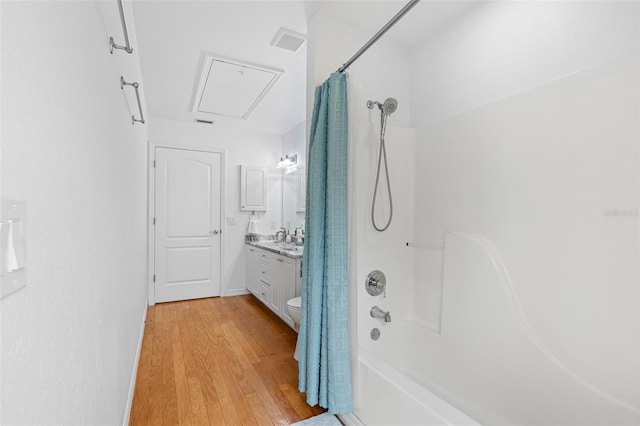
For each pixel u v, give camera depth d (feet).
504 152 5.42
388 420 4.27
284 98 10.61
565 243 4.54
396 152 7.12
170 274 12.82
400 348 6.50
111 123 3.79
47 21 1.80
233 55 7.95
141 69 8.66
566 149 4.54
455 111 6.64
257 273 12.59
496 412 4.97
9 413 1.32
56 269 1.90
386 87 7.37
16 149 1.42
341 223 5.22
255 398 5.98
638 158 3.82
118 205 4.36
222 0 6.02
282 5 6.21
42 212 1.70
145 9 6.22
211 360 7.53
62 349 1.99
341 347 5.03
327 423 5.28
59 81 1.98
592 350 4.20
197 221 13.34
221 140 13.89
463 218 6.14
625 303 3.92
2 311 1.27
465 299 5.68
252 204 14.33
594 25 4.40
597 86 4.19
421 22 6.77
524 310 4.98
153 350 8.06
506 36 5.63
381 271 6.78
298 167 13.67
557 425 4.32
